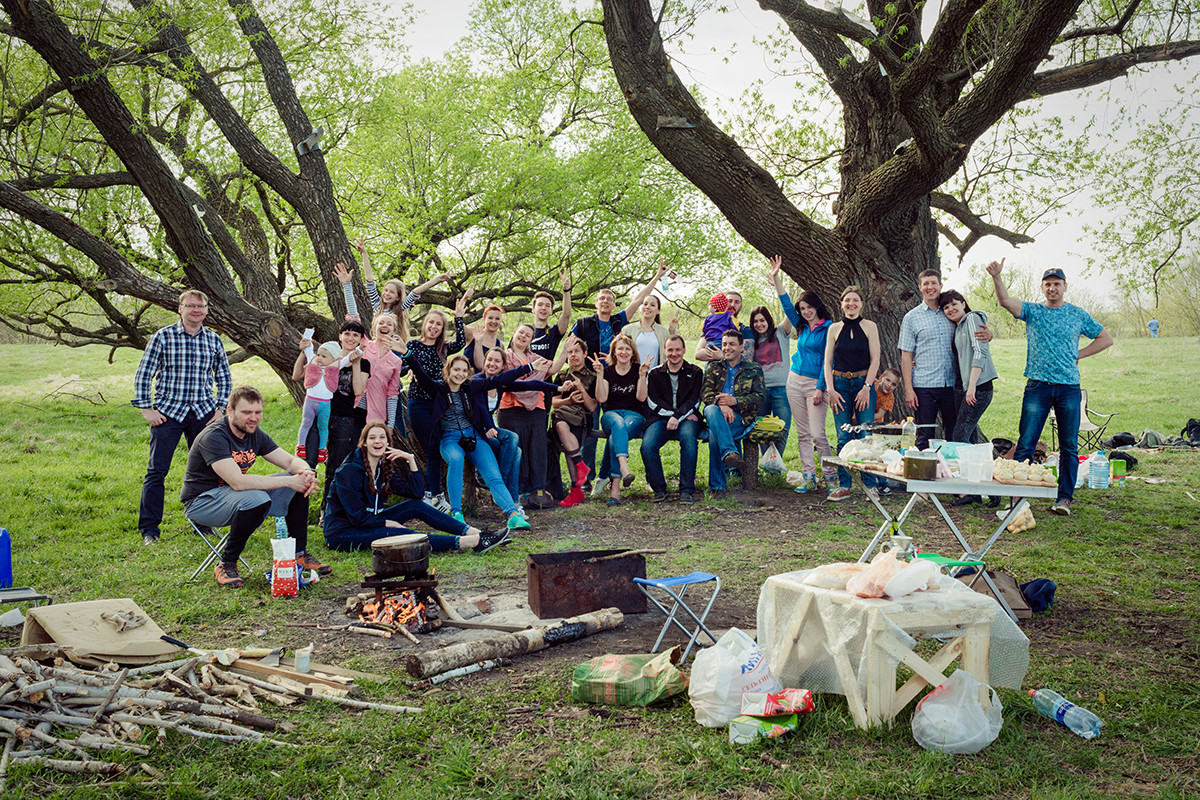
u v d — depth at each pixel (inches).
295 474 219.6
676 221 656.4
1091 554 237.1
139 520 265.3
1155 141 438.0
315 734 127.1
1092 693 140.1
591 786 109.7
